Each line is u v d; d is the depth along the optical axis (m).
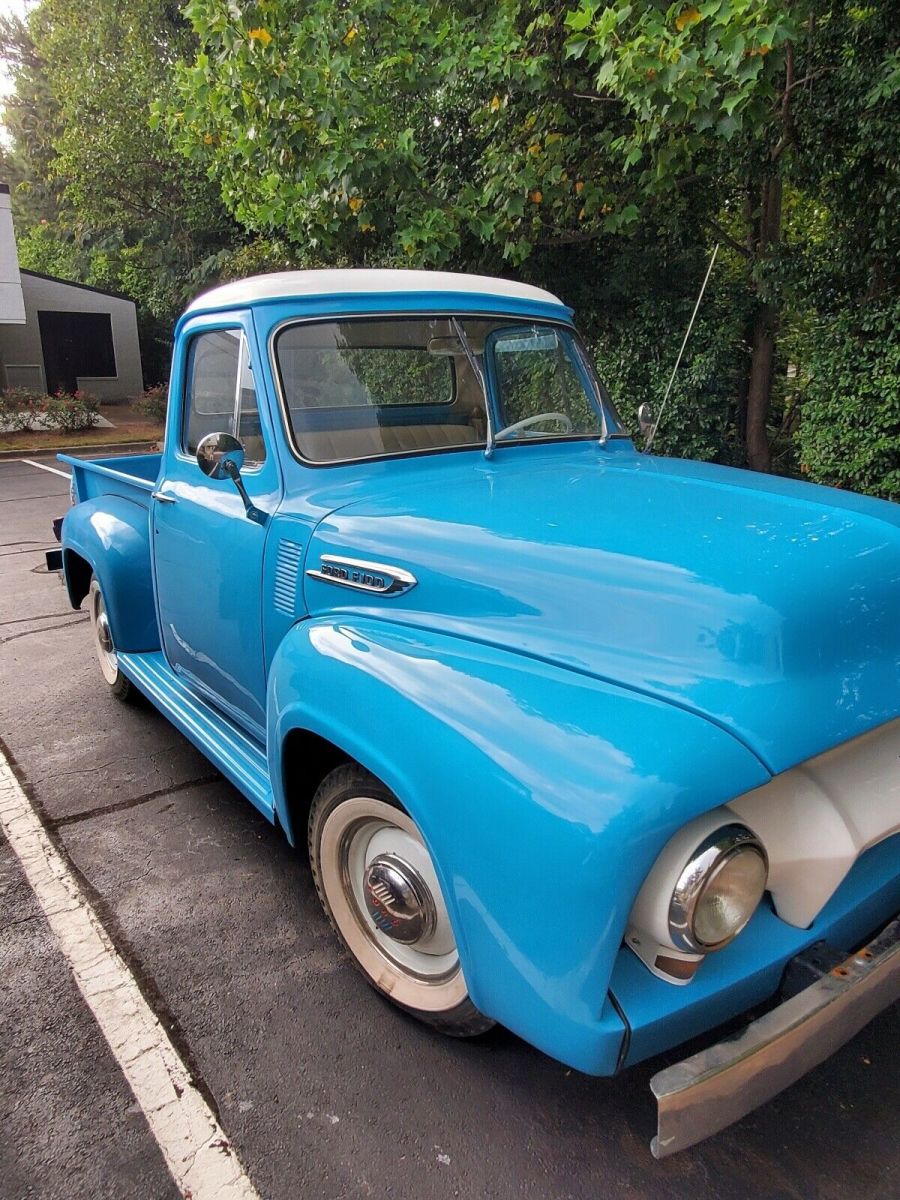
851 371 6.92
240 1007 2.41
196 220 17.56
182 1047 2.27
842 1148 1.94
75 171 17.98
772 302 7.30
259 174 7.66
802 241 7.65
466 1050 2.23
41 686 4.90
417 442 2.89
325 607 2.42
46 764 3.93
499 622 1.99
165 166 17.42
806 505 2.21
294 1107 2.07
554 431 3.20
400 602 2.20
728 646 1.71
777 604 1.74
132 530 4.11
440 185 8.10
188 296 19.16
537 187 6.79
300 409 2.71
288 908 2.86
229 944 2.68
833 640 1.78
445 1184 1.86
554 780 1.55
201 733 3.24
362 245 8.30
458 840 1.67
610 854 1.44
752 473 2.73
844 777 1.75
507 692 1.76
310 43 6.34
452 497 2.44
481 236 6.93
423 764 1.75
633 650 1.79
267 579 2.67
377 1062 2.20
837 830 1.68
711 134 6.29
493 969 1.66
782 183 7.64
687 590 1.80
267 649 2.75
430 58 6.71
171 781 3.76
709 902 1.52
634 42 4.95
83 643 5.65
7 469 14.80
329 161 6.47
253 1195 1.85
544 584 1.96
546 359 3.24
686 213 7.77
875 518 2.11
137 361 25.22
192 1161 1.94
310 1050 2.25
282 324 2.72
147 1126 2.04
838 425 7.04
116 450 17.23
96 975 2.55
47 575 7.45
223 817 3.45
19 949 2.67
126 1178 1.91
